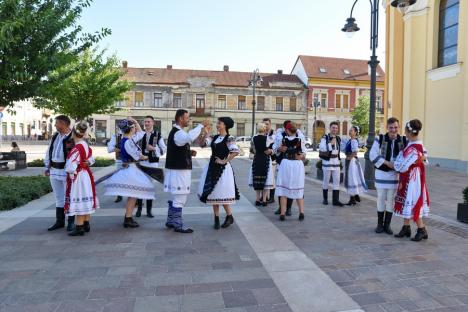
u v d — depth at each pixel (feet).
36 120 168.55
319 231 18.98
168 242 16.75
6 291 11.45
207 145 19.88
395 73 66.39
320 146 26.45
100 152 88.48
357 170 26.40
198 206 25.39
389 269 13.65
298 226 20.03
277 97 152.66
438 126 57.26
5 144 121.80
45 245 16.16
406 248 16.24
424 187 17.52
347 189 26.55
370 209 25.00
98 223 20.33
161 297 11.13
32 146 116.67
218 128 19.63
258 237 17.72
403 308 10.62
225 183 18.92
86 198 17.53
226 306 10.61
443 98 56.18
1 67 27.58
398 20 65.72
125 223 19.34
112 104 64.54
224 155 19.03
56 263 13.91
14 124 145.79
